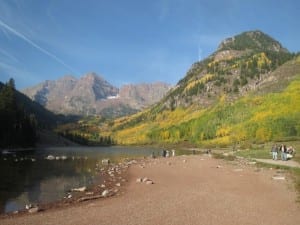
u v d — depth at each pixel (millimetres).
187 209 23938
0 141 135250
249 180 38719
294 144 100688
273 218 21219
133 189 34719
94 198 29922
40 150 151750
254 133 158375
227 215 22078
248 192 30812
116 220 20844
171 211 23312
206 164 64250
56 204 27594
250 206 24734
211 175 45469
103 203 26812
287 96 177125
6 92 149750
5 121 134875
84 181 42750
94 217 21703
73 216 22094
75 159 87500
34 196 32000
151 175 47562
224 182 38062
